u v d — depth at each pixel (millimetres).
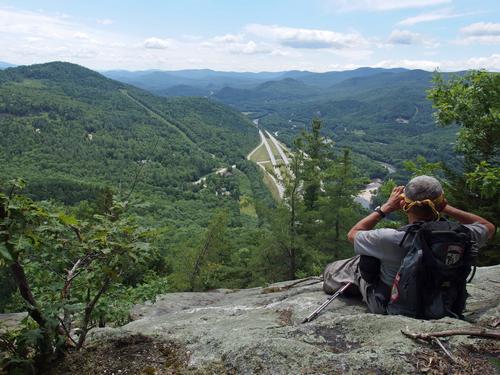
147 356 2711
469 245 2764
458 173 10875
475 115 9219
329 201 18641
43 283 3027
